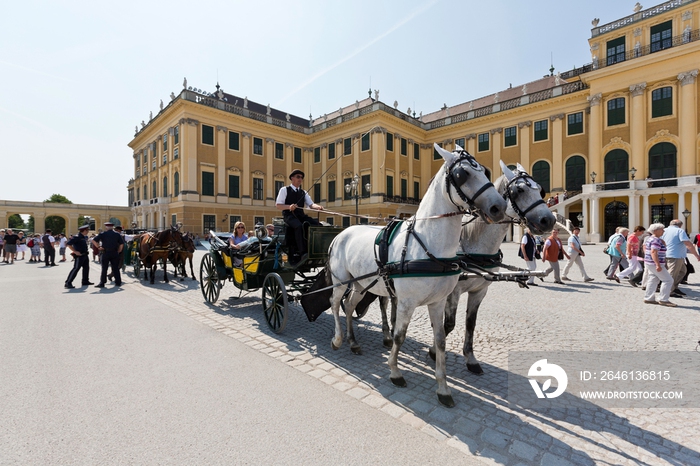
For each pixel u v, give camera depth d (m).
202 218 31.56
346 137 36.38
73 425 2.76
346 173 36.25
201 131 31.84
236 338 5.08
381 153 33.53
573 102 29.95
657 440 2.62
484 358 4.36
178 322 5.94
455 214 3.06
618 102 27.50
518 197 3.28
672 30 26.16
